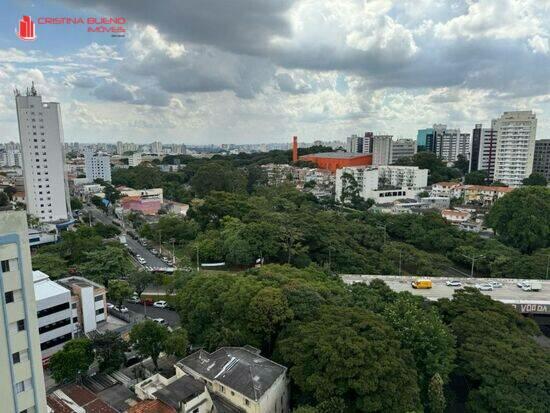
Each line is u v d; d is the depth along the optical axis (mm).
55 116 119000
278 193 152750
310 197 152875
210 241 89375
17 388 27859
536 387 39469
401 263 90312
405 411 36062
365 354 38156
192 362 42688
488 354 43344
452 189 159875
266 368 40375
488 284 71625
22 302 27641
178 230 105375
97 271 72812
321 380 36875
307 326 43844
